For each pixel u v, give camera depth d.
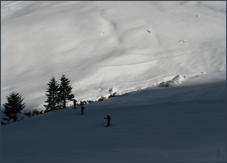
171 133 24.50
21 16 173.50
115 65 123.19
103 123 33.00
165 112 34.19
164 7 186.38
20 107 56.75
